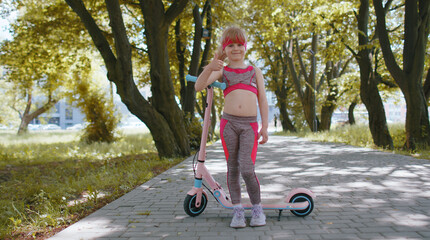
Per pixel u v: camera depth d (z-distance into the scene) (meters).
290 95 29.42
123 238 2.74
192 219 3.29
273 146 12.85
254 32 21.30
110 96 17.89
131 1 11.44
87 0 11.91
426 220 3.08
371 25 15.37
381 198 4.00
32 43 13.38
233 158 3.07
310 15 13.70
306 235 2.72
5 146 16.31
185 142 9.66
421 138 9.76
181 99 14.45
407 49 9.66
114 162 9.06
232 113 3.02
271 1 17.11
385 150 10.30
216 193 3.31
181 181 5.54
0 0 12.59
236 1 13.91
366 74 11.37
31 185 5.13
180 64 14.45
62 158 10.89
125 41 7.64
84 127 17.53
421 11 9.47
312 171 6.33
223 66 3.08
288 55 22.25
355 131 16.27
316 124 21.20
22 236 2.92
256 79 3.10
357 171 6.18
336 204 3.75
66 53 14.26
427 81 10.57
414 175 5.59
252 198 3.06
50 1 13.15
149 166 7.50
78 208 3.83
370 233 2.74
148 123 8.83
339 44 12.63
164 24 8.84
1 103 29.89
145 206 3.83
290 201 3.26
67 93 17.19
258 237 2.70
